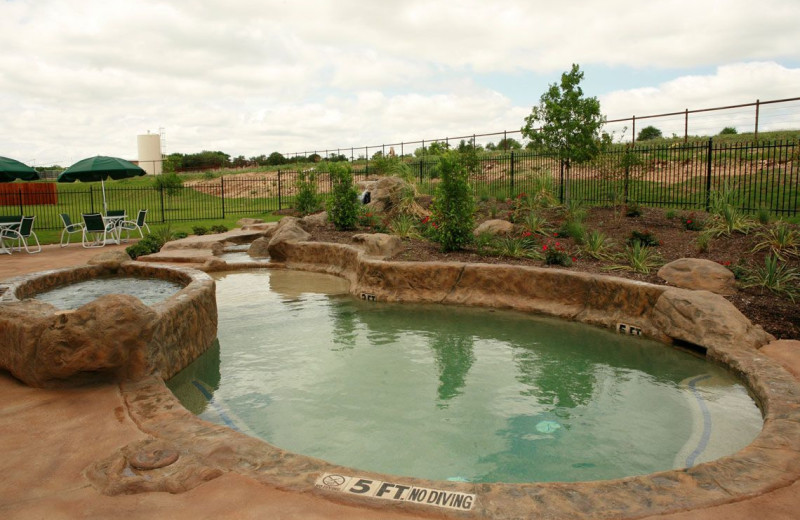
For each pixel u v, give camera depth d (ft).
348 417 14.57
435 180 68.64
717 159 61.77
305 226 45.29
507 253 30.86
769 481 9.43
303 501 8.69
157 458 9.98
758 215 32.50
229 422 14.23
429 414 14.76
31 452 10.58
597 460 12.17
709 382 16.70
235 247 46.47
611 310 23.59
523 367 18.51
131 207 92.38
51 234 58.54
